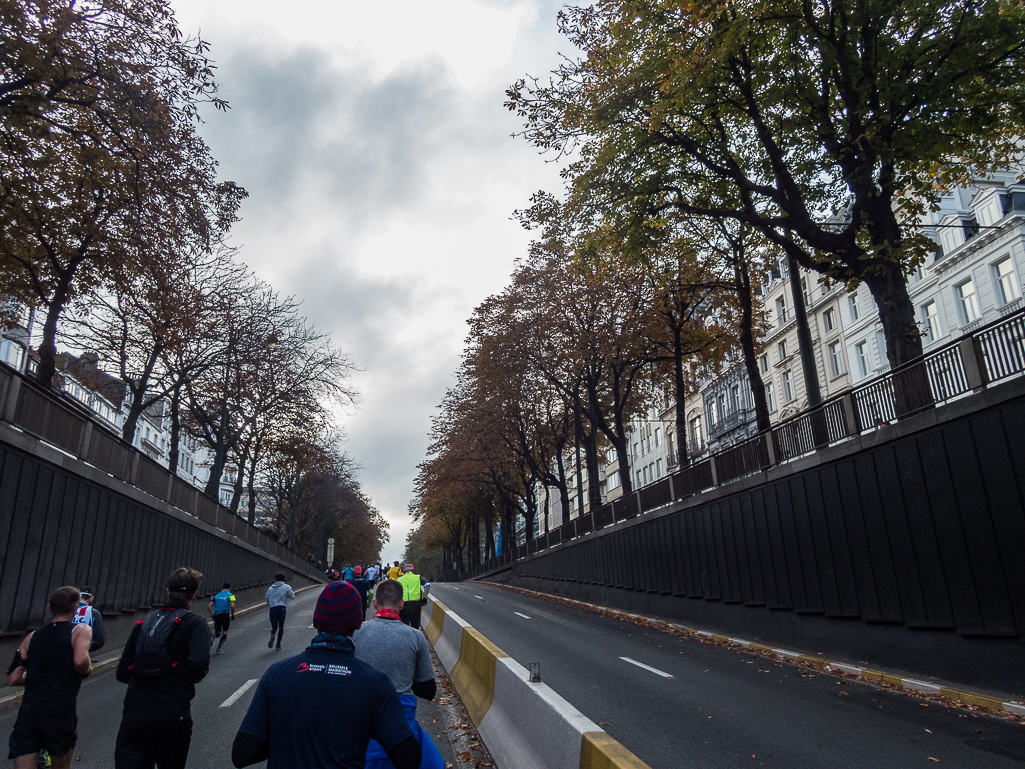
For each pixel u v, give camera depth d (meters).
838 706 9.66
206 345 26.64
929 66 13.99
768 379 49.94
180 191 15.42
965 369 11.24
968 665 10.87
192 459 92.06
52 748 4.93
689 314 29.02
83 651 5.09
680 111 16.53
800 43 15.59
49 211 15.06
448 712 8.95
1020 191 31.11
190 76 14.11
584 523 33.44
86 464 14.69
